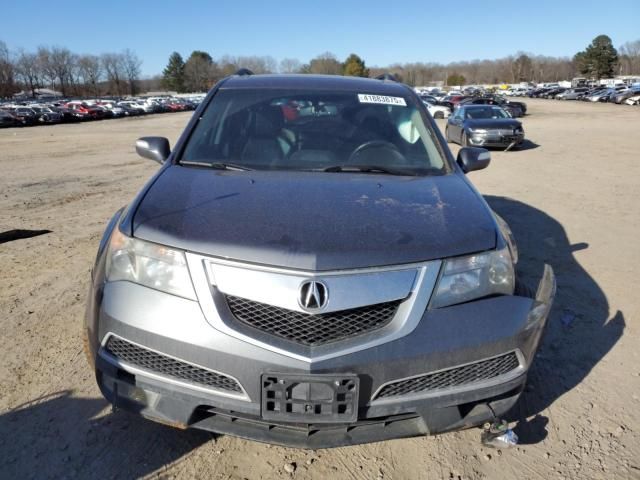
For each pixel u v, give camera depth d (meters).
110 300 2.15
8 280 4.48
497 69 147.62
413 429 2.12
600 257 5.34
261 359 1.95
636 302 4.20
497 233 2.34
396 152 3.18
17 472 2.26
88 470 2.29
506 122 15.73
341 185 2.65
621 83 98.81
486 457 2.46
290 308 1.95
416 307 2.03
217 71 129.00
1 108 41.44
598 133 21.38
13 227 6.45
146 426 2.58
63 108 47.25
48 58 111.50
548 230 6.39
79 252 5.35
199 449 2.44
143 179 11.04
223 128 3.26
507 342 2.12
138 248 2.17
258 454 2.43
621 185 9.54
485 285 2.18
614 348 3.46
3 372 3.00
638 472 2.37
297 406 1.97
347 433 2.07
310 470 2.34
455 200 2.55
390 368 1.98
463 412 2.19
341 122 3.35
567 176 10.68
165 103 69.25
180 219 2.24
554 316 3.93
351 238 2.10
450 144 18.53
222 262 2.02
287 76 3.89
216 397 2.02
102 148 18.81
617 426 2.68
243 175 2.78
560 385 3.03
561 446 2.53
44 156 15.99
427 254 2.09
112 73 120.31
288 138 3.21
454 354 2.04
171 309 2.04
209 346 1.98
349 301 1.96
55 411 2.67
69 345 3.35
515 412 2.78
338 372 1.94
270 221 2.20
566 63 142.50
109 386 2.21
